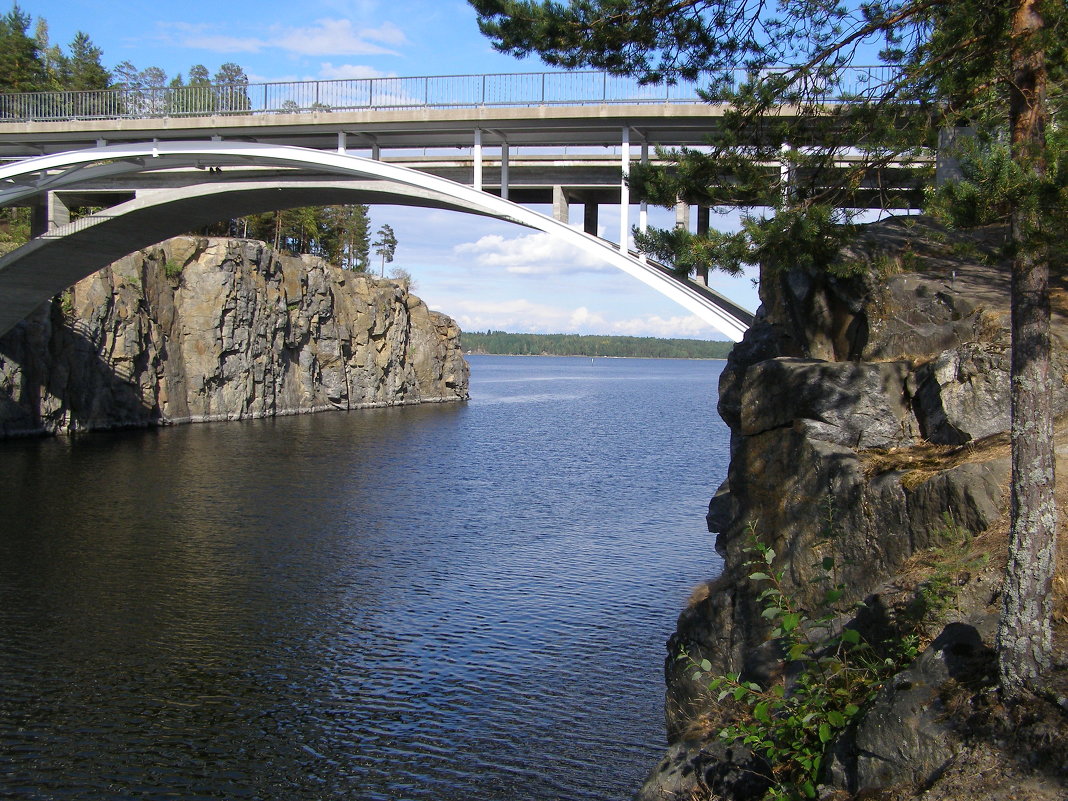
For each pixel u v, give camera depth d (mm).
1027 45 5605
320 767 12984
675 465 45594
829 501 8922
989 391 8664
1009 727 5027
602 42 9016
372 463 43688
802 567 9102
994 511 7281
